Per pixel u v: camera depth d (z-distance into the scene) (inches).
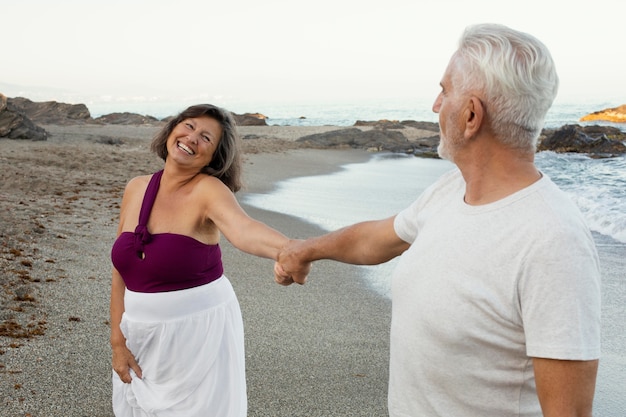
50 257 239.1
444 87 69.5
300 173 662.5
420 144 1124.5
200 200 103.4
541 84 63.5
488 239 63.3
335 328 195.9
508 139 64.9
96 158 591.8
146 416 104.5
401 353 70.1
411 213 78.3
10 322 172.2
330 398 148.6
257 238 97.7
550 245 59.1
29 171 458.6
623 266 284.0
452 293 64.4
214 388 103.0
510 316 61.8
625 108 2119.8
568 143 959.6
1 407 130.8
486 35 66.6
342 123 2576.3
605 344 192.4
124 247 101.0
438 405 67.2
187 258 100.5
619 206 437.1
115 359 106.8
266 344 179.8
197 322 101.9
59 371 148.6
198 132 102.9
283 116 4220.0
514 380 63.4
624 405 152.8
